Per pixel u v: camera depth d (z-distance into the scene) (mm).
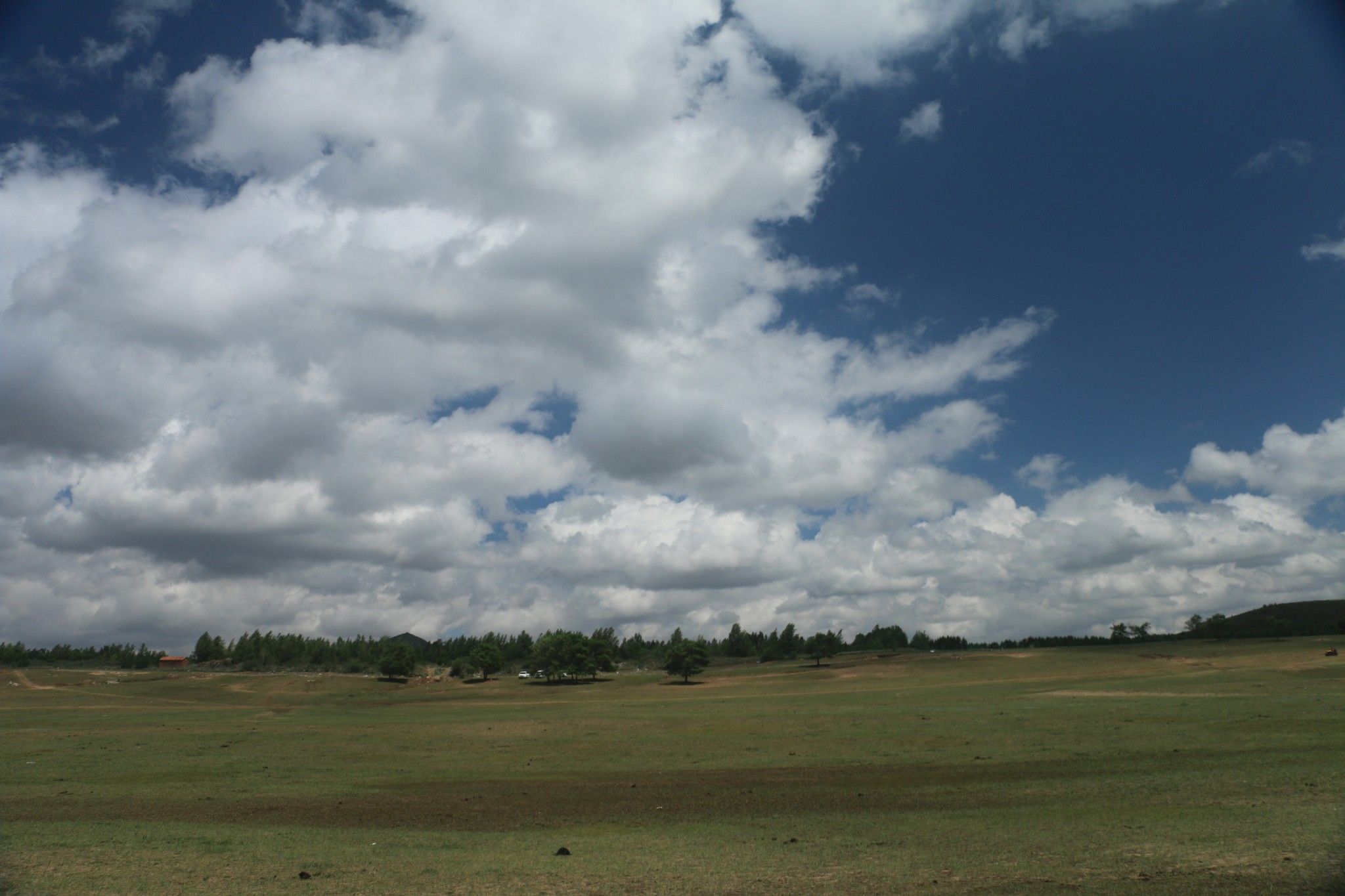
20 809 32031
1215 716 54875
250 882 18828
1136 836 21500
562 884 18484
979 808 28656
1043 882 17562
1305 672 100062
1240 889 16297
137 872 19688
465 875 19391
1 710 114812
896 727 58594
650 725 69250
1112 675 128250
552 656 185250
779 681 167625
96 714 100625
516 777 42281
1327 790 27000
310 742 59656
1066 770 37281
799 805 31109
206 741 60688
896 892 17297
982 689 110000
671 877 19031
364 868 20156
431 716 90312
